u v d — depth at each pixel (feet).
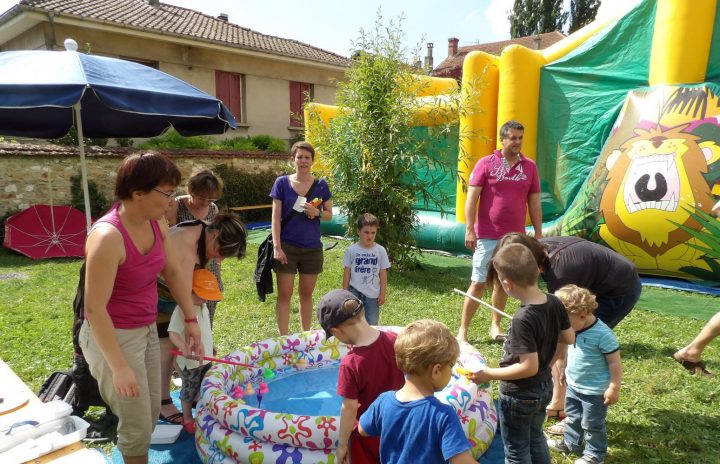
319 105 34.76
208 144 49.01
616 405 11.64
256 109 57.21
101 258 7.03
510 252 7.91
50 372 13.80
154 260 7.91
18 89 11.05
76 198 36.04
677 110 21.43
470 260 28.63
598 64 25.00
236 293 22.22
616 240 21.86
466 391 9.90
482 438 9.85
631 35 24.08
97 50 44.57
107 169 37.35
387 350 7.54
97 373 7.77
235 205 45.44
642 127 22.11
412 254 26.30
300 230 14.82
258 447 9.01
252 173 47.37
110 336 7.27
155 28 46.32
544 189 26.84
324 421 8.87
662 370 13.39
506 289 8.04
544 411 8.15
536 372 7.50
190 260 10.37
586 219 22.80
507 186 14.96
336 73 64.69
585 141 25.43
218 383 10.80
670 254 20.75
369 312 14.93
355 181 25.52
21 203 33.94
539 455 8.34
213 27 57.11
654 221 20.63
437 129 26.14
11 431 6.64
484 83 26.12
